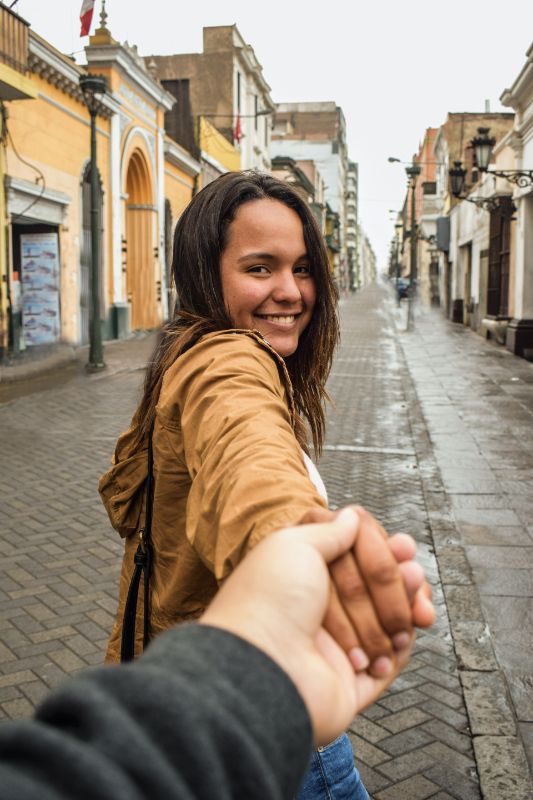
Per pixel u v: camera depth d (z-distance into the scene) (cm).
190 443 92
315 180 7031
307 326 148
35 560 504
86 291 1886
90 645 387
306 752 46
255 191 131
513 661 367
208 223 129
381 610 54
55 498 649
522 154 1762
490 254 2203
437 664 370
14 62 1280
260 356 104
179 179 2781
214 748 40
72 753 35
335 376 1517
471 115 3750
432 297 4891
